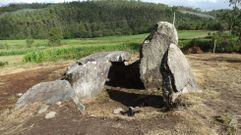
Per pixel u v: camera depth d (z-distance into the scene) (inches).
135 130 343.6
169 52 446.0
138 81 577.6
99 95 541.6
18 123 391.2
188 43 1267.2
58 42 2020.2
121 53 615.5
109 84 604.4
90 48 1443.2
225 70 661.9
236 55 985.5
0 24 3695.9
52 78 685.3
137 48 1400.1
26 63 1049.5
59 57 1186.6
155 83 562.3
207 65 741.9
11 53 1681.8
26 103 438.9
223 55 993.5
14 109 438.9
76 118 390.3
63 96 436.5
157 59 561.0
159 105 452.8
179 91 432.8
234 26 1344.7
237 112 385.7
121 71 619.8
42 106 422.9
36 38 3469.5
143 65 561.3
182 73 448.8
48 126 370.9
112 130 348.5
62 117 393.4
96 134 341.1
